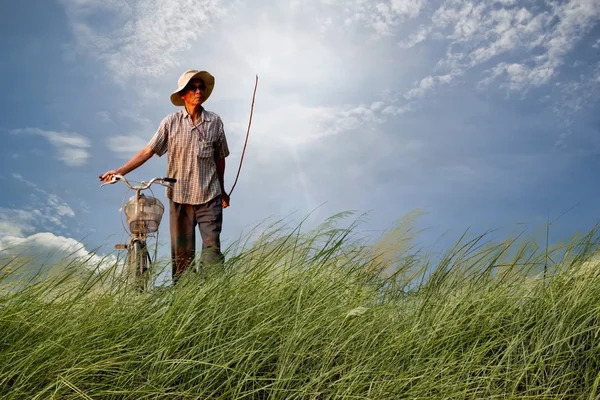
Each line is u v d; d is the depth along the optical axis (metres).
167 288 3.64
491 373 3.09
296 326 3.16
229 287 3.52
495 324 3.52
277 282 3.70
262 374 3.09
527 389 3.03
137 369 2.89
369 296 3.81
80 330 2.93
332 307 3.48
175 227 5.36
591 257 4.02
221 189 5.66
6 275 3.15
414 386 2.89
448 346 3.28
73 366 2.67
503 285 3.95
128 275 3.76
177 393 2.77
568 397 3.08
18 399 2.56
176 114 5.39
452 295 3.88
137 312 3.30
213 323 3.18
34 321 2.97
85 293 3.33
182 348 3.09
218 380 2.97
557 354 3.17
